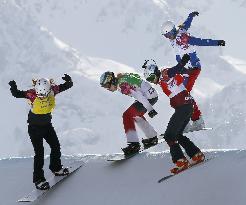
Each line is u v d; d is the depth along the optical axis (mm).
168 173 26656
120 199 26141
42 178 29688
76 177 30156
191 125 32625
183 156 25891
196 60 34062
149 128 30906
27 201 28688
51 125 30047
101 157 32062
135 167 28641
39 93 28516
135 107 30766
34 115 29094
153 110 29625
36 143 29406
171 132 26094
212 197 22688
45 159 34531
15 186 31547
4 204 29938
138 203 25047
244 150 25422
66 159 33469
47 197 29062
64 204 27812
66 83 29469
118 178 28203
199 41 33500
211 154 26828
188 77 34000
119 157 31047
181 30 34031
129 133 30984
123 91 30078
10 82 28547
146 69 27562
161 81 26797
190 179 24578
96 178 29188
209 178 23938
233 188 22578
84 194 28000
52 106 29328
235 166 23969
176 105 26422
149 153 29781
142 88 30219
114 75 30391
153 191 25281
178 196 23891
